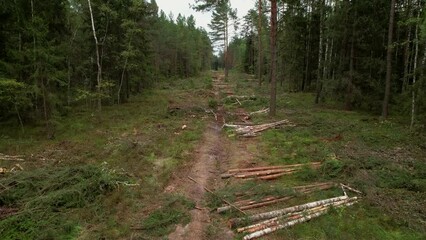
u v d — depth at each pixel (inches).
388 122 644.7
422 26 507.2
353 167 379.9
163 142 520.7
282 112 780.6
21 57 533.6
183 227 262.8
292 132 571.8
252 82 1683.1
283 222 263.3
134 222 268.4
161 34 1918.1
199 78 2134.6
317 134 560.4
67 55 775.7
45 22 594.6
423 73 580.7
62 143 522.0
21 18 581.3
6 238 234.8
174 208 292.4
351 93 800.3
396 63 829.2
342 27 788.0
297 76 1200.8
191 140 540.1
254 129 594.6
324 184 346.0
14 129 612.4
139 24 920.3
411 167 395.2
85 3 822.5
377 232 246.1
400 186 336.2
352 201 304.0
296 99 1007.6
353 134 553.6
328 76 977.5
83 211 279.3
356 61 815.1
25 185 321.7
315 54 1119.6
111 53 908.6
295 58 1142.3
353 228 251.6
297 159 429.7
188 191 335.9
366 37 775.1
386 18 775.7
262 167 397.7
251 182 351.9
